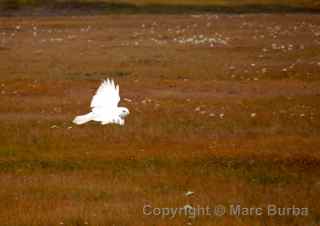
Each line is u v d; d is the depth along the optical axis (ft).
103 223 47.34
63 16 210.18
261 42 145.18
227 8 223.92
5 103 88.02
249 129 74.64
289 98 90.17
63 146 69.26
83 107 85.87
